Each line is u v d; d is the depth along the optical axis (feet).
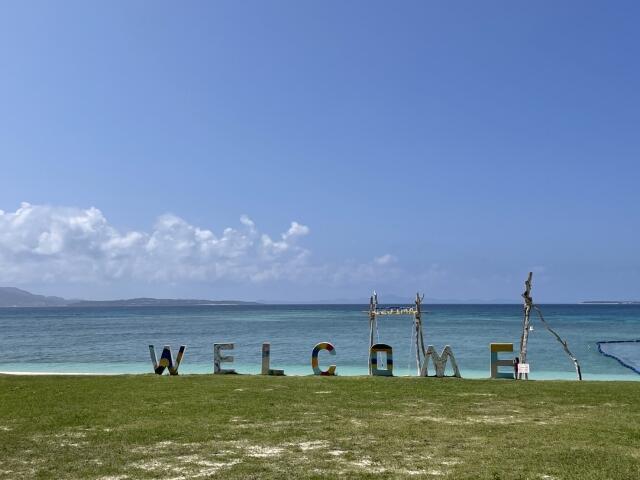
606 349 182.60
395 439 43.62
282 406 58.44
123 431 46.52
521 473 34.65
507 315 560.61
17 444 42.22
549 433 45.55
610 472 34.86
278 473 34.78
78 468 36.01
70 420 51.01
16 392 68.95
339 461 37.47
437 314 604.49
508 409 56.95
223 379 82.53
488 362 149.07
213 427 48.06
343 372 127.13
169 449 40.70
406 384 76.07
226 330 318.24
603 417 52.70
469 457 38.32
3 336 282.36
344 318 509.35
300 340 233.96
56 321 488.44
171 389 71.20
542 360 151.74
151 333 296.92
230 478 33.81
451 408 57.52
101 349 203.21
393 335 261.85
